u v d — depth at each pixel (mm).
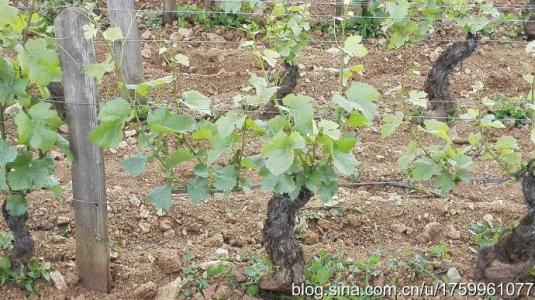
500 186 5879
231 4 6977
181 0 9539
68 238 5008
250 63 7949
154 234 5168
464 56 6605
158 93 7305
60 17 3943
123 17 6695
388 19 6000
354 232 5262
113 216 5223
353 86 3840
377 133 6773
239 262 4754
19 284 4438
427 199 5660
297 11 6602
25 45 3826
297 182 3805
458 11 6168
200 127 3873
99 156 4211
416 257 4742
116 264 4672
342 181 5945
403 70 8141
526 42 8820
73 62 4000
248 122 3738
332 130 3600
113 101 3777
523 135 6750
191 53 8125
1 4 3674
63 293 4426
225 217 5312
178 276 4602
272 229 4262
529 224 4242
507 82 7793
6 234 4699
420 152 4191
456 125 6852
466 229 5258
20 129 3879
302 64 8023
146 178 5871
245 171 5953
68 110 4109
